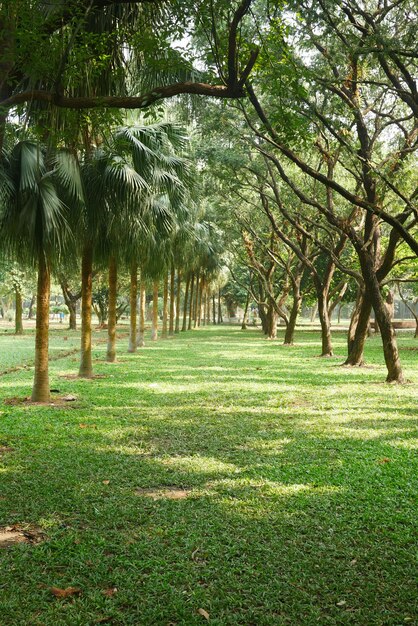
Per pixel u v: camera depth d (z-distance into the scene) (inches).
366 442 309.3
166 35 236.5
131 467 257.1
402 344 1154.7
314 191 722.8
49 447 293.0
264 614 137.3
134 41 245.4
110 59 274.2
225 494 221.0
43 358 436.8
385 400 449.7
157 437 318.0
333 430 339.3
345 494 220.5
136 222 499.5
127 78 311.3
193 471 251.3
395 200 602.5
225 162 589.0
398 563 163.9
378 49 378.9
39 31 211.9
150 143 473.4
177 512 200.7
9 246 378.6
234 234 1127.0
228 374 617.6
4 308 2898.6
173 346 1075.3
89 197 457.1
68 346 1060.5
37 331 435.2
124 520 194.2
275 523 191.3
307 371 652.7
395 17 454.9
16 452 283.4
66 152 398.0
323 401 444.5
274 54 265.7
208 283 2108.8
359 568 161.0
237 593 146.9
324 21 429.1
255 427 345.7
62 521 193.6
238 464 263.7
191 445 300.2
